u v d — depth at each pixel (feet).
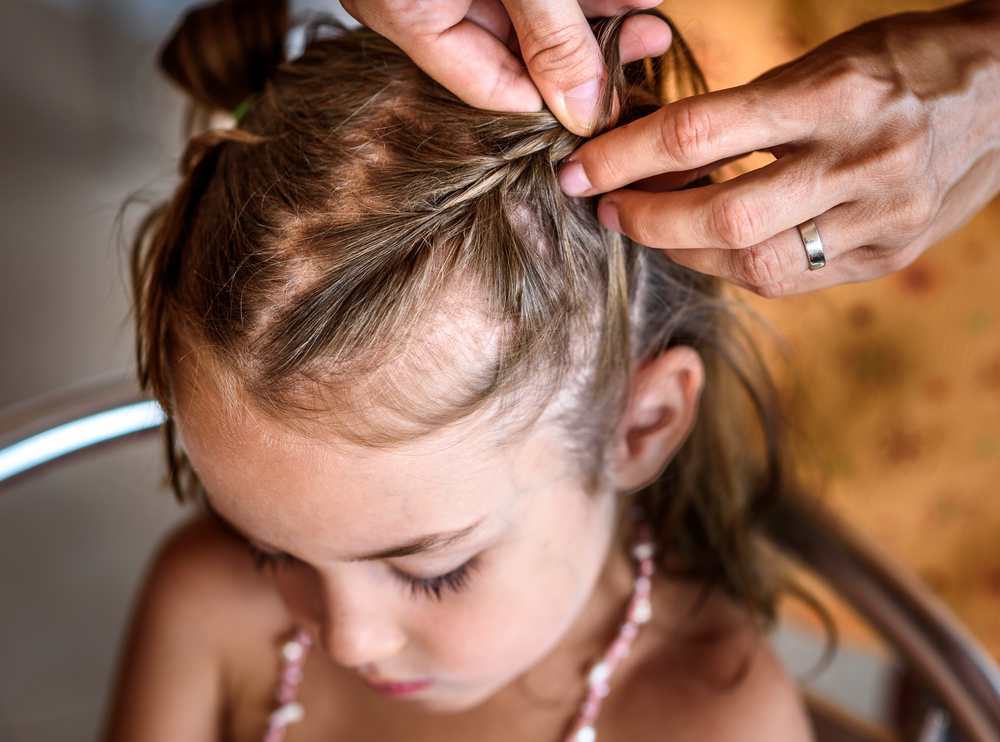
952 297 3.51
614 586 2.38
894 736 2.62
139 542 5.49
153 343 1.63
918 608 2.19
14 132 6.55
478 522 1.59
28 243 6.14
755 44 3.34
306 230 1.49
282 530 1.56
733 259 1.50
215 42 1.95
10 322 5.77
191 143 1.76
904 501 3.87
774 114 1.36
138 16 7.01
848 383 3.75
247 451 1.49
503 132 1.51
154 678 2.59
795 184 1.39
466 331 1.47
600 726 2.30
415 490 1.50
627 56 1.54
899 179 1.43
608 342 1.71
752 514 2.46
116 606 5.19
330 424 1.45
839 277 1.65
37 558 5.32
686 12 2.18
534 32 1.37
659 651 2.36
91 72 6.82
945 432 3.71
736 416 2.42
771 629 2.67
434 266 1.45
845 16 3.24
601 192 1.52
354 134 1.56
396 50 1.70
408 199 1.48
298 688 2.56
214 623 2.60
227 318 1.48
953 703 2.14
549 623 1.88
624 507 2.41
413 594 1.70
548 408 1.63
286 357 1.44
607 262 1.66
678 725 2.22
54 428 2.36
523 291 1.49
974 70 1.55
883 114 1.41
